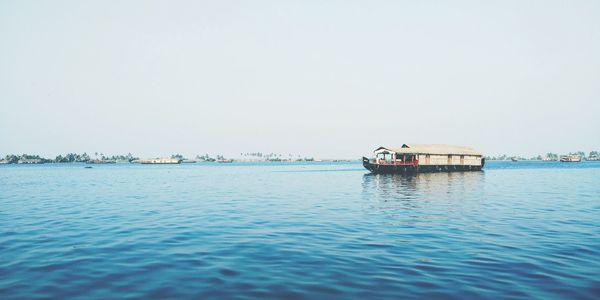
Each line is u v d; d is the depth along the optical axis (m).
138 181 71.06
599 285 11.19
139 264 13.82
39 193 44.75
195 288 11.23
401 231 19.73
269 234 19.22
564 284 11.28
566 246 16.08
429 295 10.50
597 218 23.58
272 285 11.43
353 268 13.12
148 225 22.08
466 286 11.19
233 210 28.58
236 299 10.32
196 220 23.89
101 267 13.48
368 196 38.56
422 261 13.92
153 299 10.38
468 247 16.02
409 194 40.00
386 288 11.09
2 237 18.84
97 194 43.09
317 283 11.59
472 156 95.94
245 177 85.88
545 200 33.69
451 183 56.62
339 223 22.44
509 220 22.98
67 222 23.34
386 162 84.00
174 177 88.12
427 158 87.12
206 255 15.05
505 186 50.41
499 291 10.75
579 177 72.69
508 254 14.80
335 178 76.94
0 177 89.69
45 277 12.39
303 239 17.97
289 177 84.12
